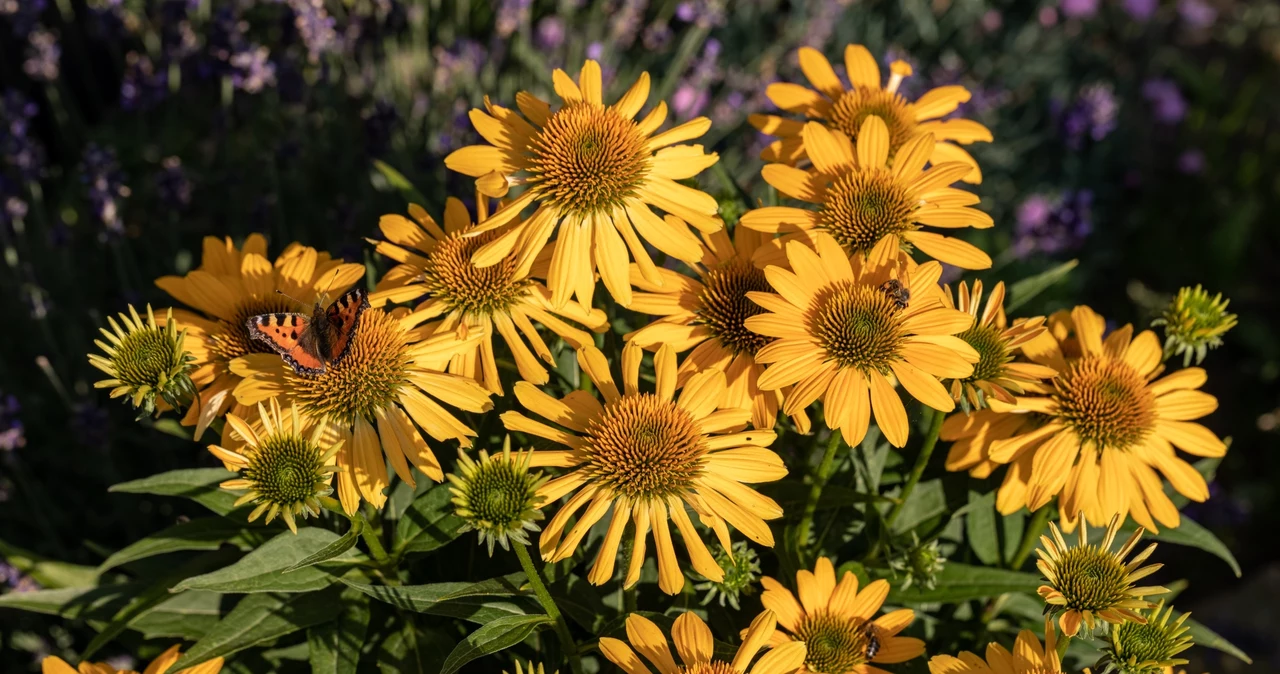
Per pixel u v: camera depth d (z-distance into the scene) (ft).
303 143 2.23
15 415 1.95
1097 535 1.52
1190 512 2.56
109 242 1.99
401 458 1.26
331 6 2.58
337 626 1.30
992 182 3.14
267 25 2.56
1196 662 2.35
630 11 2.63
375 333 1.28
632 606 1.31
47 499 1.93
